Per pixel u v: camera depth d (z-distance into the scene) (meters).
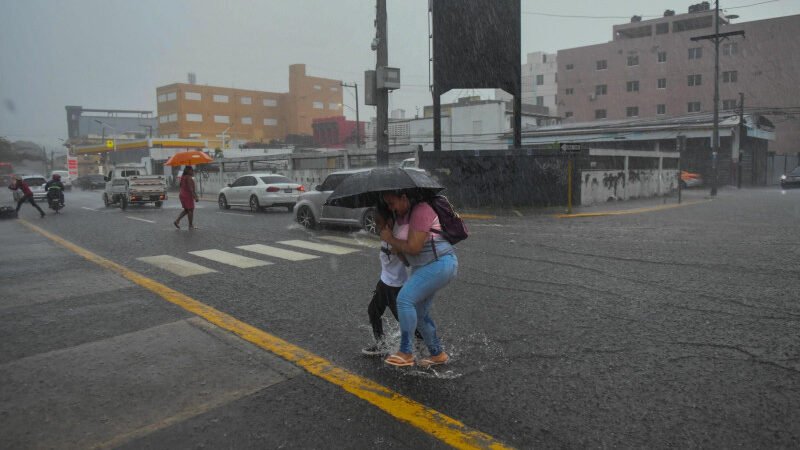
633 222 15.38
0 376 4.29
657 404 3.68
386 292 4.56
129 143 60.78
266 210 21.27
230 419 3.55
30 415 3.63
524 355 4.65
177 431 3.40
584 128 45.00
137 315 6.03
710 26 62.56
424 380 4.14
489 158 19.94
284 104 112.75
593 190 21.70
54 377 4.27
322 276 8.12
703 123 38.41
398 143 57.12
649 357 4.56
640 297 6.59
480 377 4.19
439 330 5.37
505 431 3.35
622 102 63.88
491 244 11.04
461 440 3.25
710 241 11.28
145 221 17.39
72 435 3.36
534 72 94.44
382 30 15.29
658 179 27.95
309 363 4.52
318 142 87.19
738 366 4.33
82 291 7.27
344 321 5.74
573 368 4.34
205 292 7.14
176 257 10.00
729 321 5.55
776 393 3.82
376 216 4.20
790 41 54.94
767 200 24.67
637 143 41.69
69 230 15.10
